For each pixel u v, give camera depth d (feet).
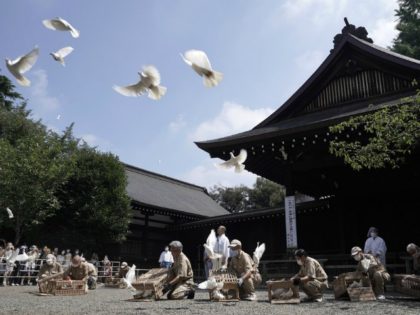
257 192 176.35
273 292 24.08
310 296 25.11
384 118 33.58
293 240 46.85
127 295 32.81
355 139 44.50
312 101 58.08
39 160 64.18
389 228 58.39
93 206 69.92
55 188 67.87
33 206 63.82
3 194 62.44
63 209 74.18
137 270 77.00
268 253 75.15
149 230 85.10
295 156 49.83
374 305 22.24
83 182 73.05
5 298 29.12
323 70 55.67
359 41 53.31
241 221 79.46
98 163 74.38
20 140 70.54
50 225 76.28
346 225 61.52
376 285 25.93
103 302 25.14
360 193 61.05
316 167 49.57
